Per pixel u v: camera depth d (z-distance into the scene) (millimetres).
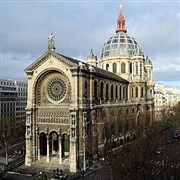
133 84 115938
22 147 99688
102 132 80500
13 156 87188
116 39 126750
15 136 111438
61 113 76688
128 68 122312
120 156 59469
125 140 92062
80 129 73938
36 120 79438
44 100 79500
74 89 73562
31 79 79250
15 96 149125
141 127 86500
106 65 125750
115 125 88625
